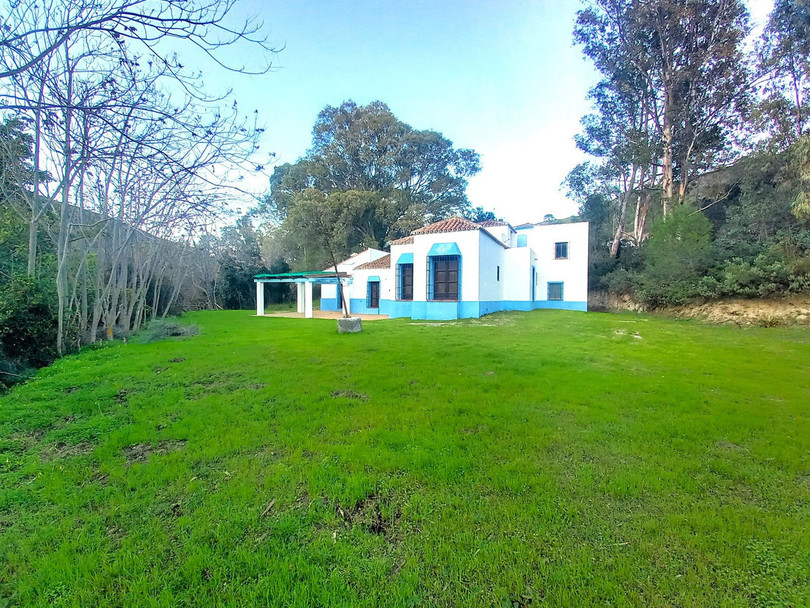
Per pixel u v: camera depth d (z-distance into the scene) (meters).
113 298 15.45
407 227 39.12
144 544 2.91
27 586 2.54
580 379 7.48
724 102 25.98
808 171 19.05
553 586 2.42
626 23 27.34
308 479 3.76
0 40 3.26
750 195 23.34
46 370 9.66
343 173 46.59
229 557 2.75
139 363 9.58
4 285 11.02
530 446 4.45
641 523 3.03
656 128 28.98
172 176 4.85
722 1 24.45
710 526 2.99
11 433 5.30
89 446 4.88
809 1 19.89
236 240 40.38
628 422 5.19
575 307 25.55
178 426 5.26
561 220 44.69
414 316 22.00
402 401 6.17
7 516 3.34
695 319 21.84
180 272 25.84
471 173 50.09
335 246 40.16
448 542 2.86
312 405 6.00
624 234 33.69
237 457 4.32
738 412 5.63
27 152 11.56
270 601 2.38
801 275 18.53
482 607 2.29
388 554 2.79
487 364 8.88
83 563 2.72
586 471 3.85
